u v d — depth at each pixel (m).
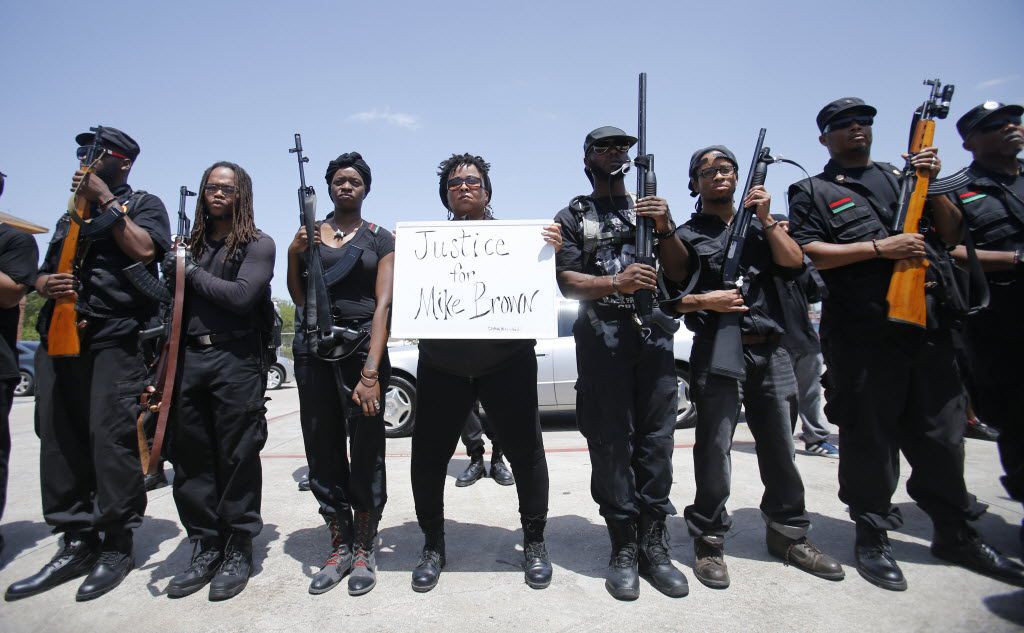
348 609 2.33
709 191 2.67
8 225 2.73
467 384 2.58
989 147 2.91
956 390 2.55
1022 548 2.60
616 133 2.52
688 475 4.19
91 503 2.78
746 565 2.66
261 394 2.68
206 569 2.56
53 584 2.58
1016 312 2.68
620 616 2.22
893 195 2.66
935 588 2.39
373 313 2.72
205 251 2.69
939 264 2.54
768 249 2.56
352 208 2.75
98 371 2.60
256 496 2.64
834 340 2.62
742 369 2.35
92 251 2.63
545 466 2.61
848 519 3.20
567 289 2.50
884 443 2.48
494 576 2.62
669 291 2.66
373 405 2.46
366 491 2.59
